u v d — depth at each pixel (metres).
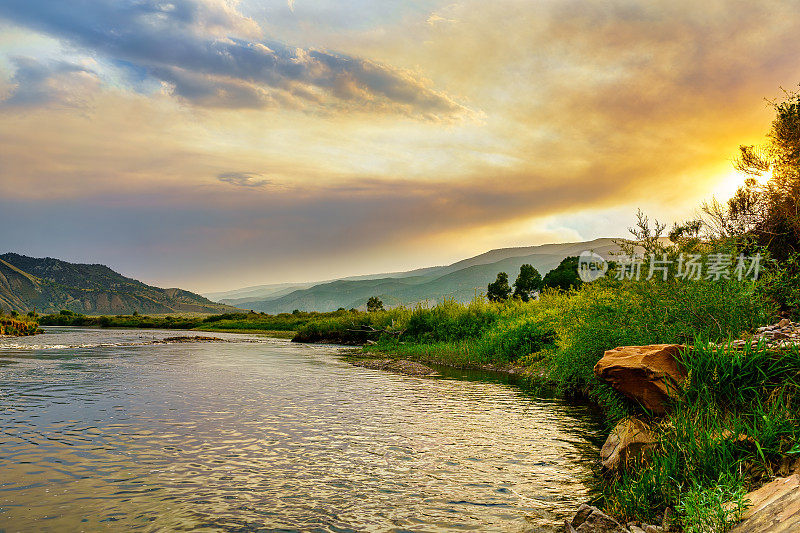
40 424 12.16
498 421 13.11
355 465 9.10
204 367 27.06
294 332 92.00
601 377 9.19
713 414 7.05
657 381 8.08
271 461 9.30
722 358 7.51
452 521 6.60
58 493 7.49
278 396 17.02
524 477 8.48
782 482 5.30
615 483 7.47
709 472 6.23
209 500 7.29
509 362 27.17
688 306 11.77
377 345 41.38
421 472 8.73
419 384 20.66
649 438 7.86
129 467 8.80
